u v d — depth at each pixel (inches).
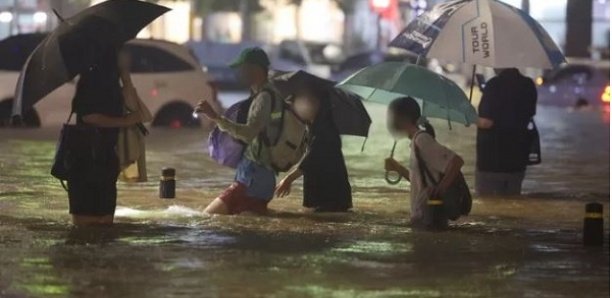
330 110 1507.1
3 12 5689.0
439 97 1403.8
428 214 1392.7
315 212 1534.2
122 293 1031.0
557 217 1578.5
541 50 1552.7
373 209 1598.2
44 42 1298.0
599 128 3656.5
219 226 1395.2
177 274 1111.6
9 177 1935.3
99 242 1269.7
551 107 4985.2
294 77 1496.1
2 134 2817.4
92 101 1304.1
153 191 1785.2
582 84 4921.3
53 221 1421.0
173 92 3070.9
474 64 1558.8
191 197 1720.0
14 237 1299.2
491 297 1044.5
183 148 2593.5
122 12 1309.1
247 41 7751.0
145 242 1275.8
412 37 1568.7
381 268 1156.5
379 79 1419.8
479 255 1244.5
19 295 1021.2
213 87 3144.7
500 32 1542.8
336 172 1524.4
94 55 1279.5
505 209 1651.1
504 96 1788.9
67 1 7076.8
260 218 1465.3
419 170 1395.2
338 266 1160.2
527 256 1246.3
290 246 1266.0
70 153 1322.6
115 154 1337.4
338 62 6889.8
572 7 6161.4
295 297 1024.2
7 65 2950.3
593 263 1213.7
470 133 3376.0
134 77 3024.1
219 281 1082.1
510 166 1809.8
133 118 1325.0
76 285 1061.1
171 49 3100.4
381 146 2768.2
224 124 1395.2
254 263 1167.6
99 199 1349.7
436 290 1065.5
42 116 2952.8
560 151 2775.6
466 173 2226.9
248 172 1469.0
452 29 1546.5
